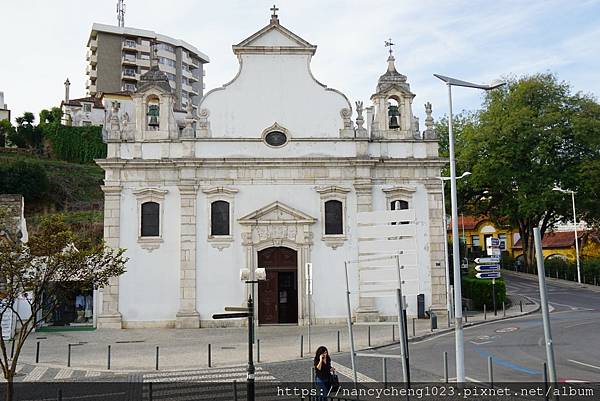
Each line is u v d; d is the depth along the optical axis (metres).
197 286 37.94
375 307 38.31
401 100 40.84
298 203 38.97
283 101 39.88
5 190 62.56
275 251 38.69
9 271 17.69
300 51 40.19
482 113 65.06
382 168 39.72
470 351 26.17
